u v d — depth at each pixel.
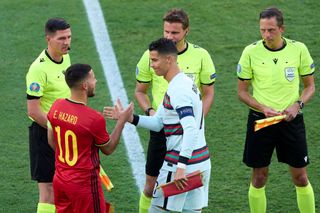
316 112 37.31
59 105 24.03
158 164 27.25
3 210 29.44
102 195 24.47
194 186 23.53
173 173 24.34
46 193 27.39
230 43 44.62
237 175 32.09
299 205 28.48
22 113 37.59
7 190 30.94
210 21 47.19
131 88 39.97
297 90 27.67
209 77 27.34
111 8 49.56
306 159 27.84
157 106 27.33
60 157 24.20
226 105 38.22
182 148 23.31
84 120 23.61
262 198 28.44
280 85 27.41
